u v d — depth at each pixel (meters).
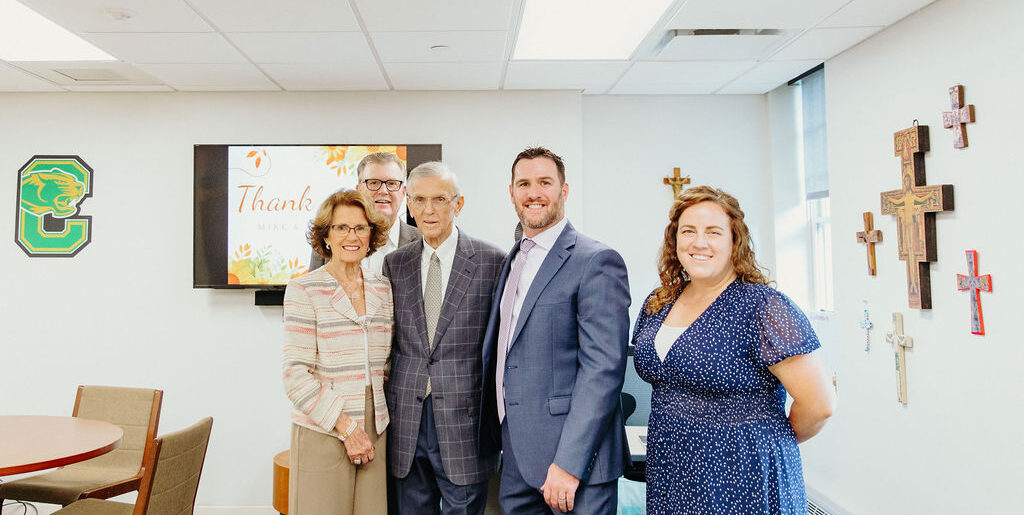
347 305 1.94
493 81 3.61
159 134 3.74
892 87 2.90
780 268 4.02
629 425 2.80
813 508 3.47
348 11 2.60
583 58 3.28
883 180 2.98
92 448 2.28
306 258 3.61
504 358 1.85
